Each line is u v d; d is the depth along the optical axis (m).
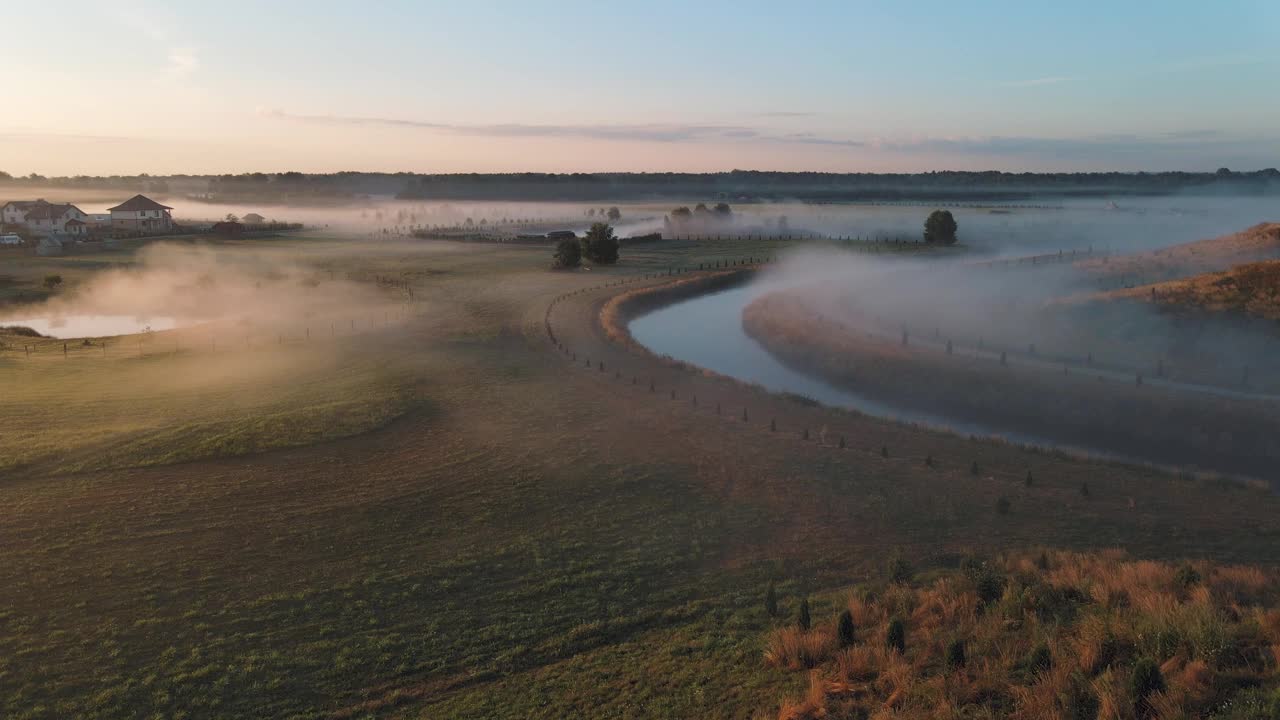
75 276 95.12
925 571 23.83
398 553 25.98
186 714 17.83
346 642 20.80
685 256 124.50
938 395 49.75
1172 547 25.44
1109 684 14.38
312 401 42.97
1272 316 56.22
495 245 138.12
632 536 27.36
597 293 86.00
